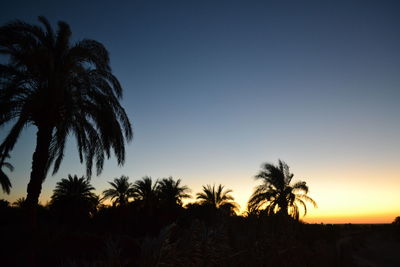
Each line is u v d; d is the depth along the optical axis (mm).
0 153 12633
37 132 12859
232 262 4234
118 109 14141
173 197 34062
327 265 11305
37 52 11898
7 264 8883
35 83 13156
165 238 2465
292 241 7750
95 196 37156
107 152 14156
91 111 13461
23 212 12211
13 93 12383
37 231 11688
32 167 12641
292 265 7098
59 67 13227
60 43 13523
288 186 27875
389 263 22250
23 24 12508
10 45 12250
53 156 14781
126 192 36969
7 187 26578
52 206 34469
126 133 14547
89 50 13445
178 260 2652
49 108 12430
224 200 33969
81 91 13727
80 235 12508
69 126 13805
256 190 28547
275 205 27812
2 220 16766
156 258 2344
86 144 14258
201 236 3412
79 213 34531
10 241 10383
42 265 9094
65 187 35344
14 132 12148
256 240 5578
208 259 3363
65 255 9336
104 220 36750
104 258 2361
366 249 33219
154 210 33125
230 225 5273
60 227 14266
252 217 6422
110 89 13867
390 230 69812
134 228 29609
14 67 12664
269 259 5684
